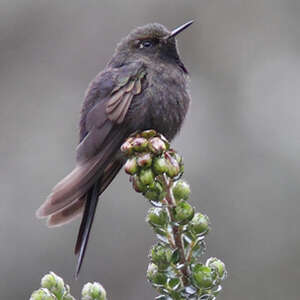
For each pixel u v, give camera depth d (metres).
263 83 14.97
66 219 6.57
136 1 16.22
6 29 16.47
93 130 7.08
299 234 12.73
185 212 4.63
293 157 13.52
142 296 12.73
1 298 12.69
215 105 14.66
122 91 7.16
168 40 7.70
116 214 12.93
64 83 15.86
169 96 7.25
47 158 14.31
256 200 13.00
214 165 13.42
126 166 4.74
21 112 15.44
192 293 4.56
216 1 16.20
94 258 12.81
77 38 16.25
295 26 16.06
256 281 12.45
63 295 4.57
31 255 12.91
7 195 13.69
